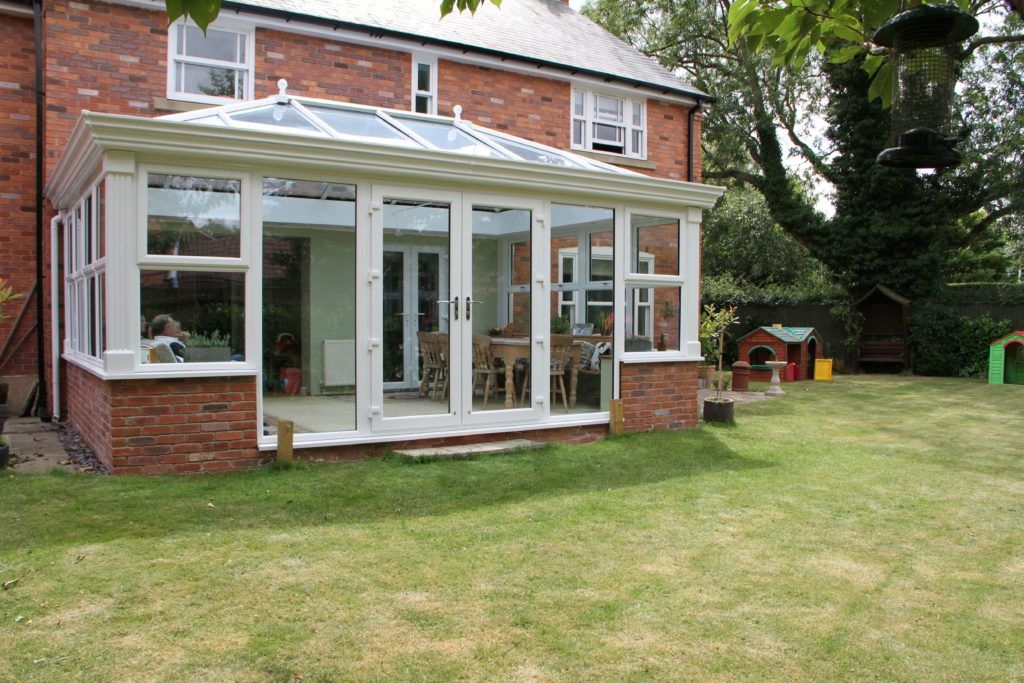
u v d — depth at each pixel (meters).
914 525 5.19
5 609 3.50
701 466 7.03
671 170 14.12
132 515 5.02
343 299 7.11
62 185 8.22
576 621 3.50
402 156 6.89
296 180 6.72
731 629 3.45
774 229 28.09
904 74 3.06
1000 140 19.09
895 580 4.12
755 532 4.96
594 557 4.40
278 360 6.83
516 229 7.91
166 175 6.19
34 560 4.12
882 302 19.64
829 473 6.85
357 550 4.44
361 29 10.66
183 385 6.28
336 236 7.08
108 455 6.25
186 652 3.13
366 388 7.04
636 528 5.00
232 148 6.22
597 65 13.13
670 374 9.00
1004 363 16.38
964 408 12.02
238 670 2.99
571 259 8.29
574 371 8.35
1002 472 6.98
